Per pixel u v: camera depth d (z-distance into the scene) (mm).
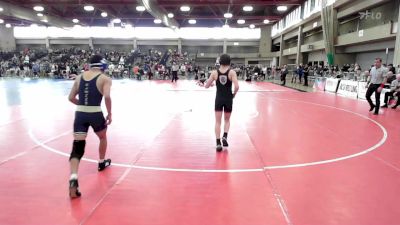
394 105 12641
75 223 3412
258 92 19656
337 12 25875
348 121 9711
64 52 44031
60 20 35250
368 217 3609
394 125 9125
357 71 18750
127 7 33156
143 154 5988
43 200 3980
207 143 6855
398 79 12609
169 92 18797
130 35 49281
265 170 5133
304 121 9633
